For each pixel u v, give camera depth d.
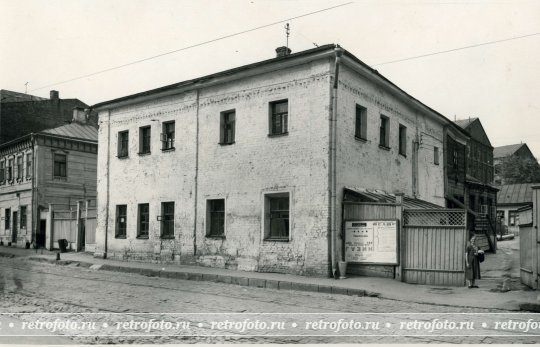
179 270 18.84
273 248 18.19
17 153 37.06
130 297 13.18
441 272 15.48
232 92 20.19
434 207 20.11
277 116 19.03
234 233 19.52
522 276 15.23
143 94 23.30
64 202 35.50
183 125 21.95
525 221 15.38
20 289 14.78
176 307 11.61
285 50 21.98
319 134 17.38
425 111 25.06
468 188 32.50
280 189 18.23
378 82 20.30
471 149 44.44
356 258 17.00
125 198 24.25
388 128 21.50
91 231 28.03
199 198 20.97
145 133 24.17
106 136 25.62
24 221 35.72
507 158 54.31
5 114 40.41
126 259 23.70
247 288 15.41
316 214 17.17
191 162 21.42
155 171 22.97
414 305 12.02
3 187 38.78
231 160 19.94
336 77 16.94
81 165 36.84
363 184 19.00
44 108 42.88
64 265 23.36
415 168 23.89
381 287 14.50
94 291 14.36
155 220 22.67
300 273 17.33
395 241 16.30
